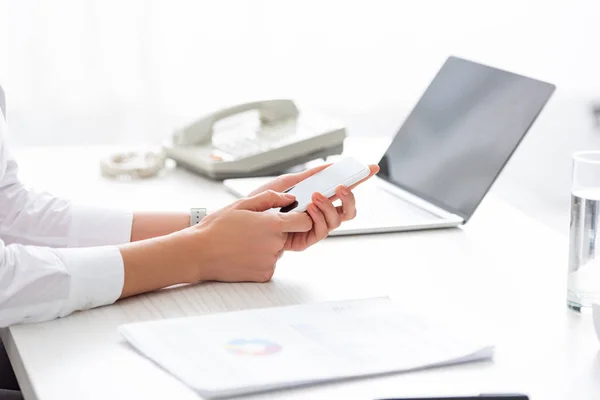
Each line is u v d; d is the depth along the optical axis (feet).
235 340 3.87
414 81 11.84
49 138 10.81
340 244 5.40
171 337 3.90
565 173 13.03
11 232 5.33
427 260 5.12
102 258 4.39
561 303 4.48
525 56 12.24
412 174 6.39
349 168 5.02
